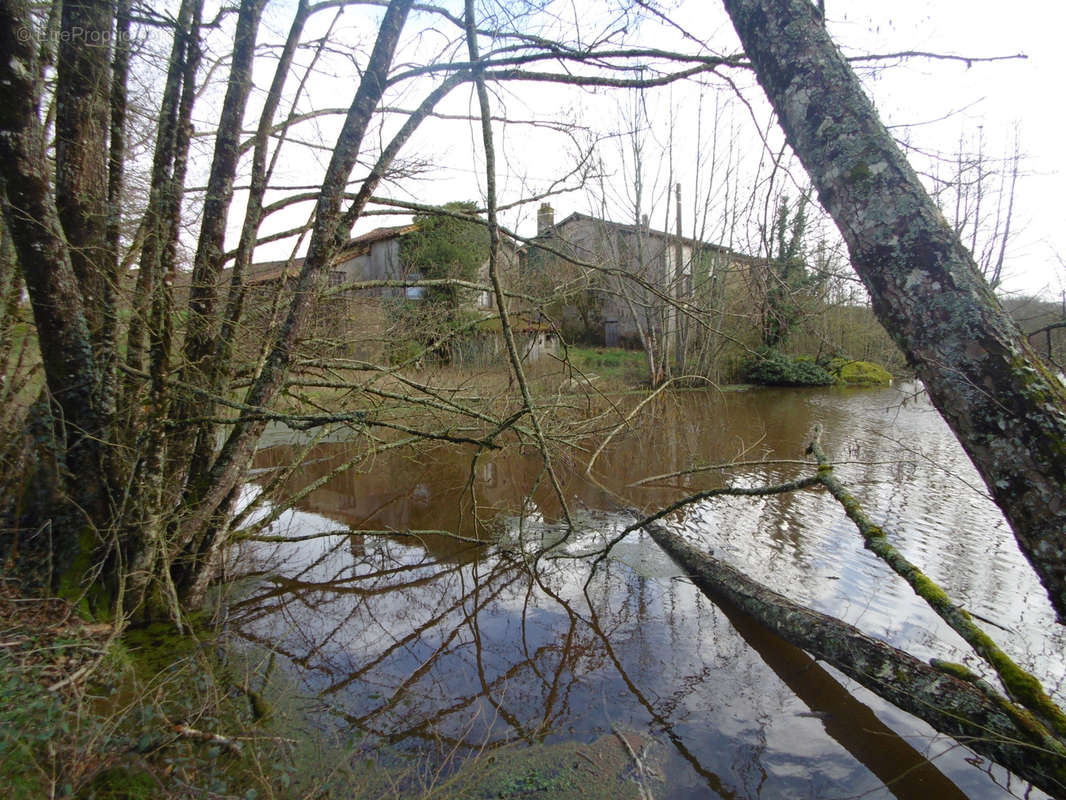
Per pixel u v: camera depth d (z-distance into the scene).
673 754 3.33
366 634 4.63
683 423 12.91
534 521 7.11
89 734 2.77
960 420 2.16
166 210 4.35
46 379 4.12
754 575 5.43
